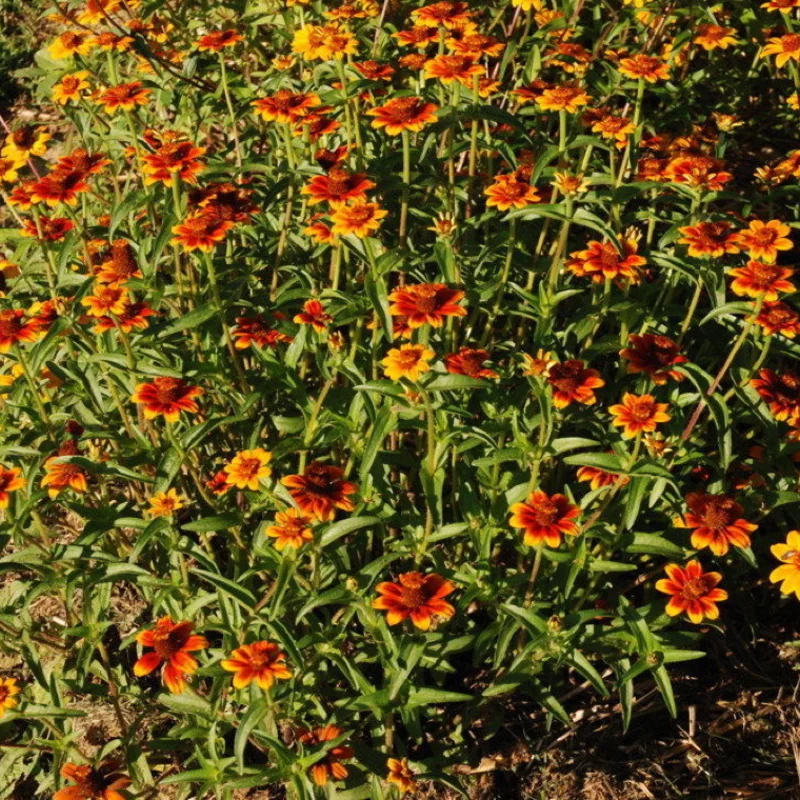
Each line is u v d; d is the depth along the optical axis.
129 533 1.03
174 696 0.94
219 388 0.97
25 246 1.08
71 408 1.02
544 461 0.98
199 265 1.01
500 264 1.04
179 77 1.13
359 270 1.05
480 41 1.04
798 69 1.18
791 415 0.93
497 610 0.94
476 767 0.97
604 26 1.18
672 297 1.05
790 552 0.88
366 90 1.08
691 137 1.10
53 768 0.93
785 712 0.98
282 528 0.89
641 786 0.96
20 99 1.58
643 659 0.90
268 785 0.96
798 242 1.17
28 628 0.98
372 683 0.98
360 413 0.95
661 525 1.00
